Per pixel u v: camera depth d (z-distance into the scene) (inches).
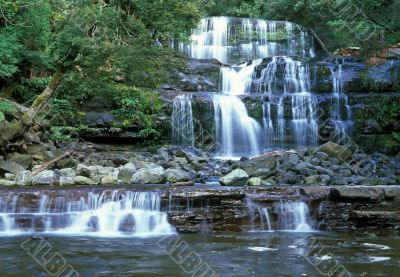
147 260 216.7
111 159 489.7
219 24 869.8
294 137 599.5
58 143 512.4
